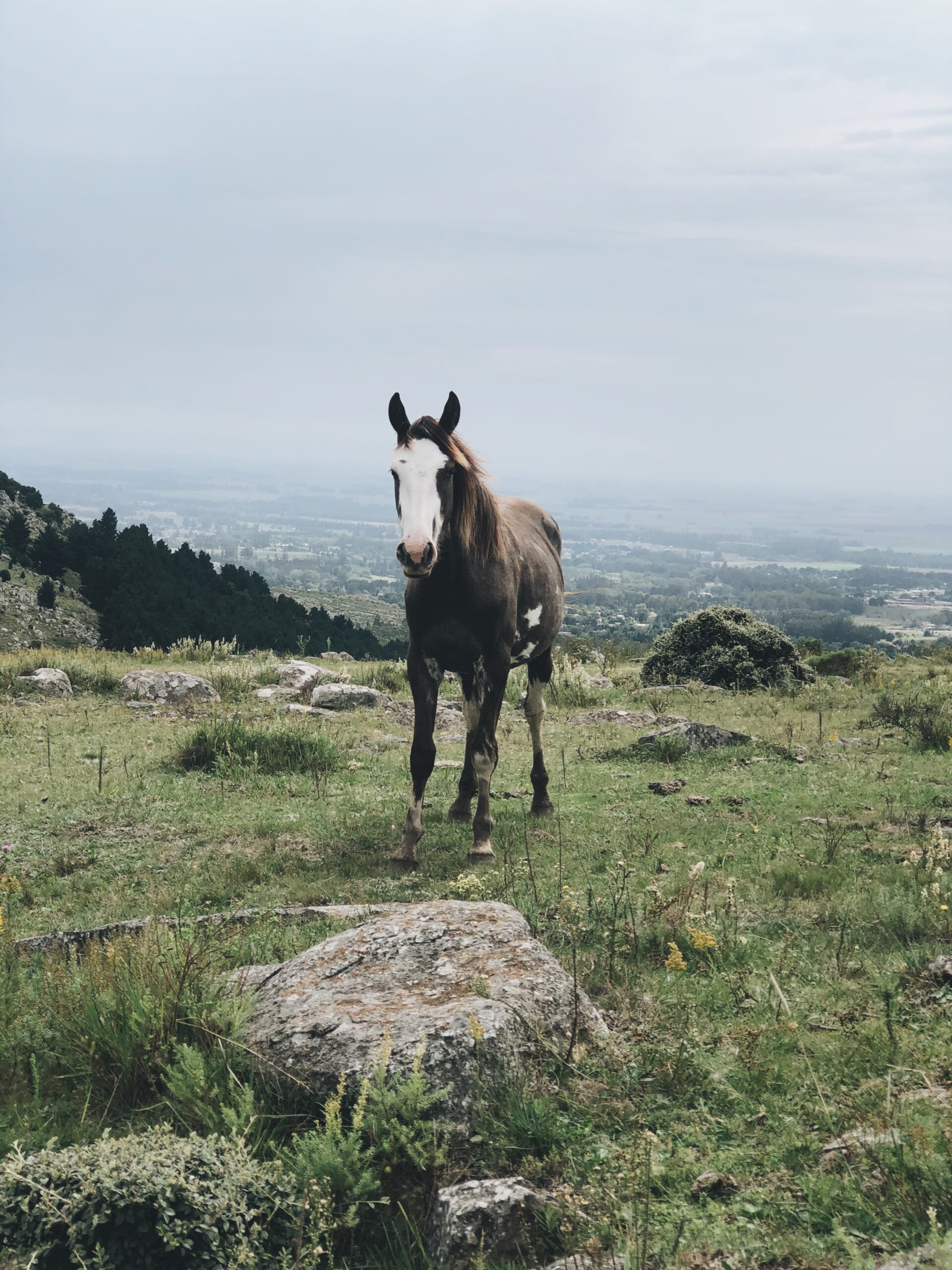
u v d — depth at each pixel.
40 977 5.61
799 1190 3.49
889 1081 3.97
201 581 55.12
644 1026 4.82
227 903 7.37
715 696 18.53
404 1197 3.71
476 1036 4.02
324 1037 4.27
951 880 6.62
